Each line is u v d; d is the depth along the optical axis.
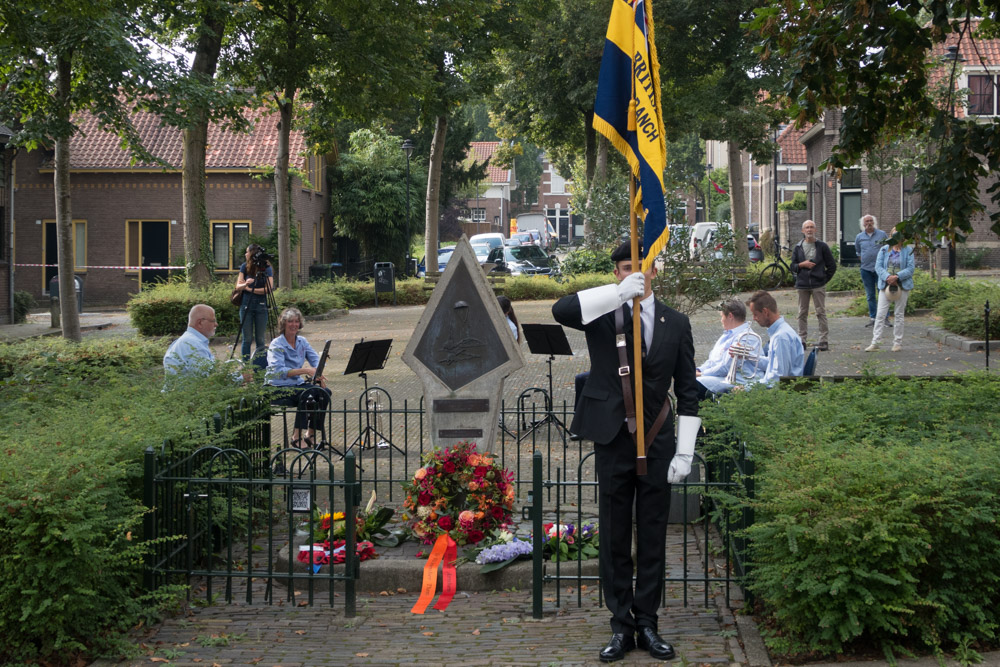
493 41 28.09
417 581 5.46
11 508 4.23
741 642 4.39
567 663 4.24
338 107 22.95
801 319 14.27
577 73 32.34
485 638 4.60
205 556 5.81
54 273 33.38
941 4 6.70
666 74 27.94
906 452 4.50
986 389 6.01
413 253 46.91
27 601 4.19
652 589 4.37
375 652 4.42
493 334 6.36
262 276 14.71
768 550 4.32
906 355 13.06
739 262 16.45
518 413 8.12
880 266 13.41
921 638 4.11
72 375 8.88
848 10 6.65
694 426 4.37
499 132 38.91
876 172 22.47
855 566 4.03
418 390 12.08
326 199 38.69
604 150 32.88
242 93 17.89
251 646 4.51
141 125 34.28
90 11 12.57
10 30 13.24
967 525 4.09
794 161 47.22
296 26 21.19
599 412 4.36
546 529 5.66
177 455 5.47
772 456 4.87
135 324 20.58
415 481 5.95
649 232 4.42
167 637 4.65
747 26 7.46
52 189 33.19
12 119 16.73
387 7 20.09
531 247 35.81
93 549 4.30
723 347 8.10
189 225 21.52
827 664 4.05
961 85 27.75
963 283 18.39
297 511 6.00
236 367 7.19
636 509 4.43
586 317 4.23
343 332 19.34
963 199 6.86
